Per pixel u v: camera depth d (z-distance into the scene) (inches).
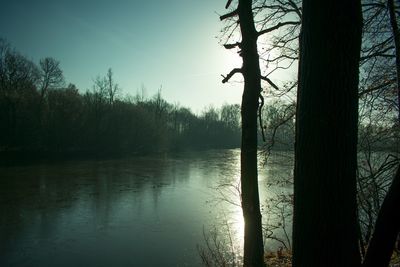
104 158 2073.1
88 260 561.6
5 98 2055.9
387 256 110.1
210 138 3639.3
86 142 2329.0
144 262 548.7
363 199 350.6
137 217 794.8
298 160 112.4
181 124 3651.6
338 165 106.2
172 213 823.1
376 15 327.9
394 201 109.0
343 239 106.5
